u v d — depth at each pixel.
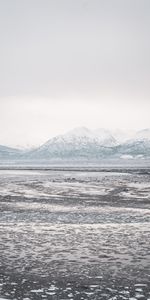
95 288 13.76
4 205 41.59
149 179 90.25
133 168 186.00
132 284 14.20
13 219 30.58
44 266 16.64
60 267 16.48
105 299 12.58
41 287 13.89
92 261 17.44
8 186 70.19
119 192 58.56
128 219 30.41
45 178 97.62
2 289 13.66
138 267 16.48
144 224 27.77
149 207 40.03
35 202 44.81
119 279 14.82
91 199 48.62
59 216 32.38
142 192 58.62
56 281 14.61
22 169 184.75
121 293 13.18
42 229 25.64
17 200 47.09
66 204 42.69
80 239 22.22
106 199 48.62
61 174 123.62
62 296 12.88
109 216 32.31
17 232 24.50
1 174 125.56
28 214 33.88
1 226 26.98
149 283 14.32
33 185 72.38
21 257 18.19
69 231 24.86
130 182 80.00
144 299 12.59
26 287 13.90
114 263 17.09
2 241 21.66
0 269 16.22
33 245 20.64
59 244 20.83
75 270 16.06
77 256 18.34
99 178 95.94
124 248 19.91
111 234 23.70
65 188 65.56
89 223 28.34
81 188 65.62
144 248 19.89
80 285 14.11
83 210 37.00
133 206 41.06
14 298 12.67
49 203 43.75
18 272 15.80
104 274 15.48
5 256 18.34
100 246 20.36
